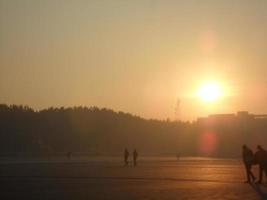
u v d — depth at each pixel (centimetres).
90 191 3631
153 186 4044
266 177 4834
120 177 5256
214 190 3631
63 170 6900
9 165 8744
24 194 3428
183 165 9031
